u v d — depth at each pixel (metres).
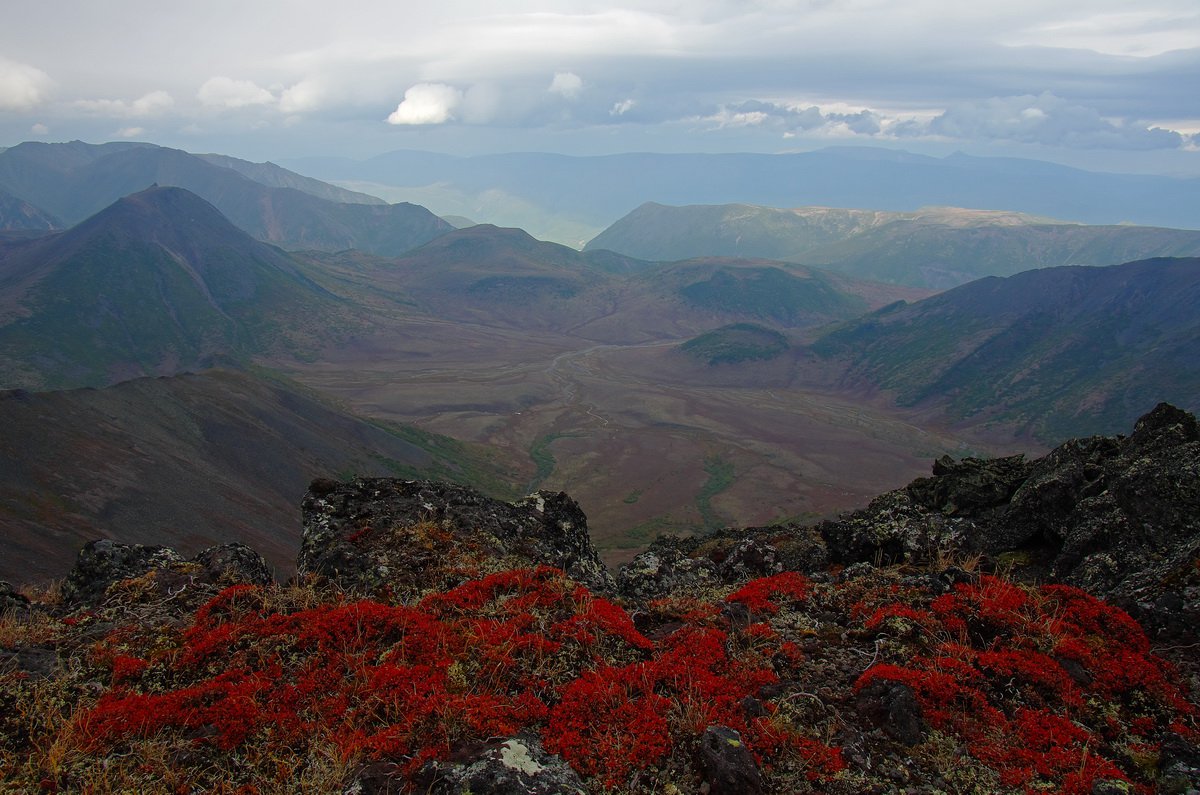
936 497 15.36
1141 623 9.00
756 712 6.84
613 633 8.19
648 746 6.16
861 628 8.87
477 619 8.36
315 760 6.05
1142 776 6.45
